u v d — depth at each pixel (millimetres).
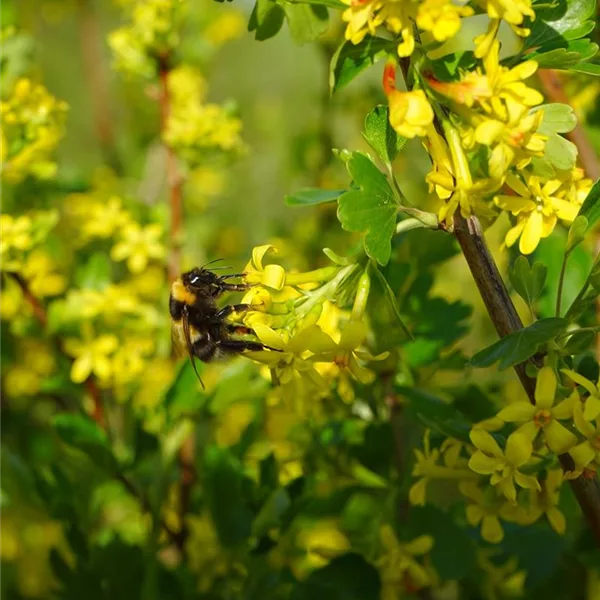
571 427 545
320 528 661
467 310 637
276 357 546
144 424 685
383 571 618
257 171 1213
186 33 869
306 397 637
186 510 693
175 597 657
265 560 655
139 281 763
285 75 1645
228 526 645
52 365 745
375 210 539
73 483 682
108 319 707
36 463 756
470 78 528
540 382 538
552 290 636
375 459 639
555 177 548
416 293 636
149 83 782
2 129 672
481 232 546
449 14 519
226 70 1642
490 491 579
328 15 554
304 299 552
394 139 545
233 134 752
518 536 638
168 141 745
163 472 657
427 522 621
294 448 662
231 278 646
